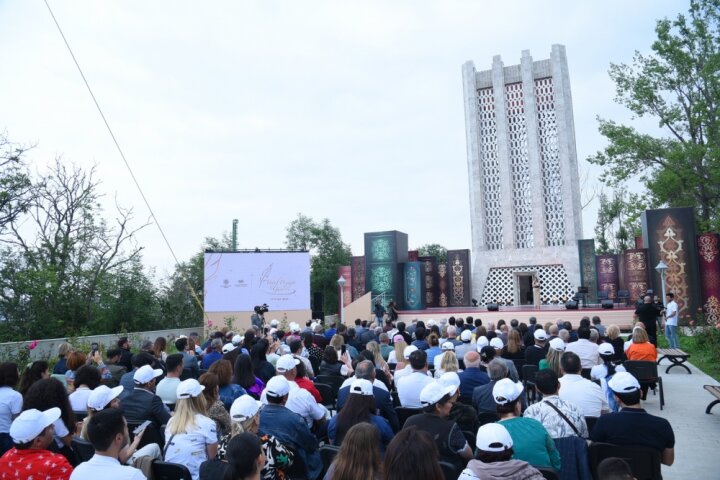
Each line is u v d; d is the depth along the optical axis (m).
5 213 22.11
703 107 24.19
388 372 8.46
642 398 10.23
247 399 4.04
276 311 26.94
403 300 33.91
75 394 6.00
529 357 9.11
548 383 4.71
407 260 35.50
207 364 9.38
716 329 16.17
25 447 3.62
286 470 4.62
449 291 34.53
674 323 16.80
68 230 26.34
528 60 35.09
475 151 35.78
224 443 3.99
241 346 10.16
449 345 9.33
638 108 25.89
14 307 20.16
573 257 32.44
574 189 33.75
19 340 19.50
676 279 22.95
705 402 9.87
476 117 36.16
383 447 4.74
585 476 4.31
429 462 2.67
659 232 23.42
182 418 4.37
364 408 4.70
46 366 6.42
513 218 34.50
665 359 15.46
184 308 28.58
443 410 4.44
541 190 33.91
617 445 4.37
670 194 26.11
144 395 5.57
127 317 24.53
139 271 26.19
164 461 4.21
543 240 33.41
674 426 8.30
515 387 4.39
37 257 23.69
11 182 21.95
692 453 6.99
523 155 35.12
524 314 26.42
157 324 26.34
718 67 22.92
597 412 5.62
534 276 33.34
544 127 34.78
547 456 4.13
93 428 3.28
